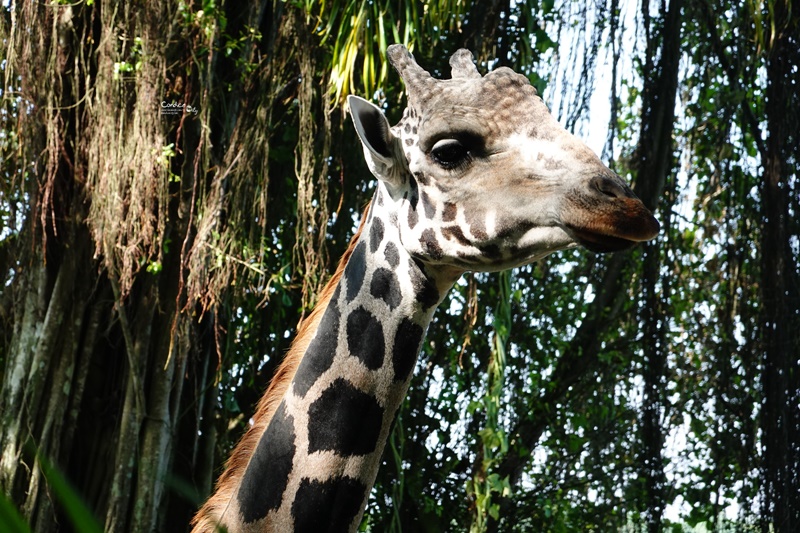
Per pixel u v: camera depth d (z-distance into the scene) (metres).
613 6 9.59
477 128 3.27
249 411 8.84
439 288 3.36
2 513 1.34
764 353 10.48
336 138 8.50
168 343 7.18
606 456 11.10
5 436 6.91
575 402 11.05
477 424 10.01
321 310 3.50
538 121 3.29
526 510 10.83
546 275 10.76
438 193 3.29
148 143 6.80
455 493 10.06
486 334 9.79
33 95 6.85
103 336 7.18
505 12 8.63
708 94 10.88
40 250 7.06
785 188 10.41
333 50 7.34
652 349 10.54
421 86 3.44
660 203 10.95
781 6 10.28
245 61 7.25
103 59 6.83
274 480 3.21
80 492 7.02
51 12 6.89
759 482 10.42
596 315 11.02
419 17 7.38
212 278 7.27
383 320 3.31
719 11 10.39
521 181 3.21
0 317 7.45
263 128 7.40
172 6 6.90
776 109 10.39
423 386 9.99
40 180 6.96
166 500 7.14
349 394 3.25
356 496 3.22
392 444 8.35
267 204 8.14
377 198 3.48
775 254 10.48
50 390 6.99
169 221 7.16
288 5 7.50
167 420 7.14
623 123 11.36
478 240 3.23
